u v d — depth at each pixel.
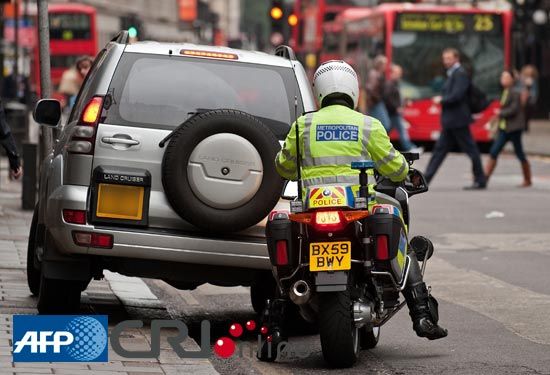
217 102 24.47
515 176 71.19
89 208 23.69
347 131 21.80
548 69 147.50
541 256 37.56
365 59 99.62
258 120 23.73
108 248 23.61
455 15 93.88
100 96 24.03
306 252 21.36
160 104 24.20
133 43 24.95
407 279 22.23
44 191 25.66
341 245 20.81
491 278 32.75
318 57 122.94
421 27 93.81
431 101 93.81
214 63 24.86
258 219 23.75
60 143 25.33
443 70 93.88
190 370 20.33
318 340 24.77
